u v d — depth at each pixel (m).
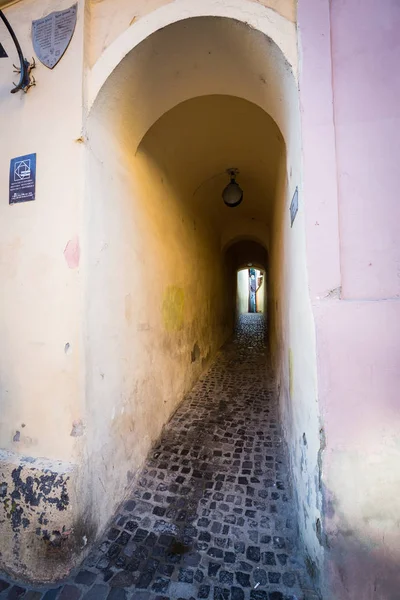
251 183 4.42
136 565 1.54
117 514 1.91
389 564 1.16
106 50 1.73
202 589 1.40
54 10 1.81
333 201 1.31
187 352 4.08
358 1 1.38
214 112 2.84
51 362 1.67
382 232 1.30
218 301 6.86
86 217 1.70
